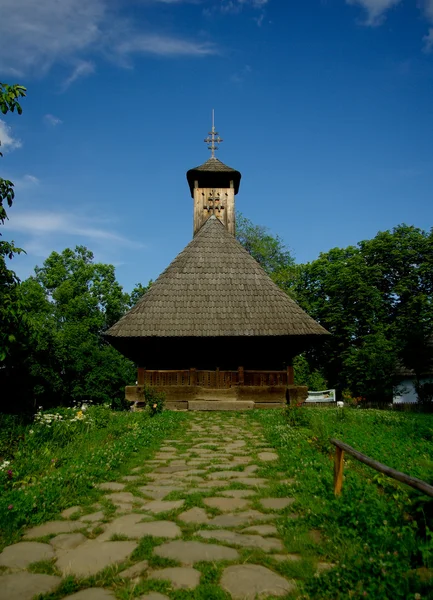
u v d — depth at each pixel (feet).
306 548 12.11
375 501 14.80
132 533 13.51
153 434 30.45
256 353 57.16
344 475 18.72
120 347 57.82
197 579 10.72
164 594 10.09
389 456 23.65
